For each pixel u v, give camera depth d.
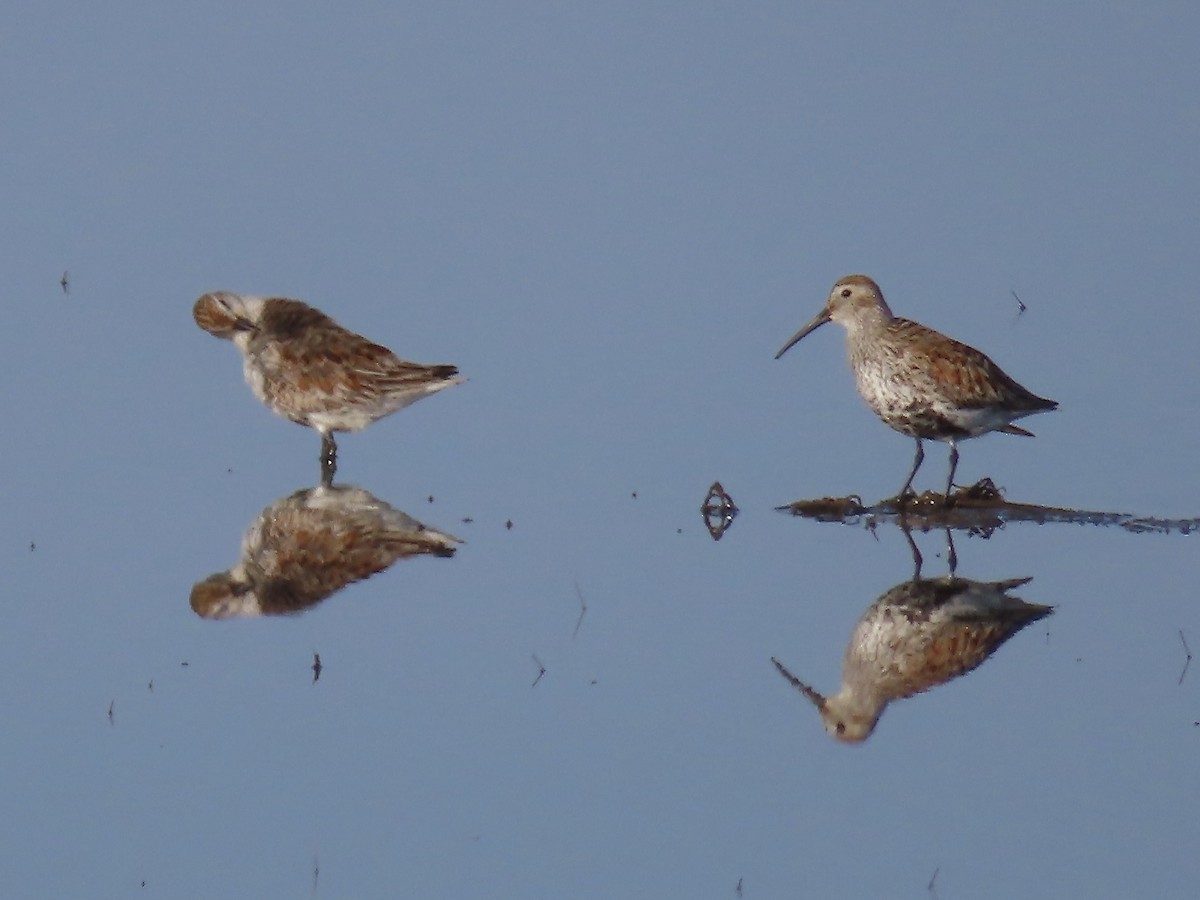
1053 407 18.52
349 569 16.92
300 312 19.77
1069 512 18.38
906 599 16.31
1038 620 15.76
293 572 16.83
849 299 18.92
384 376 19.31
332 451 19.81
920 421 18.47
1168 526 17.92
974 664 14.93
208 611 15.94
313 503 18.62
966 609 16.05
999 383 18.19
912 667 14.92
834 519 18.33
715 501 18.59
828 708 14.23
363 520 18.17
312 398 19.41
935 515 18.30
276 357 19.50
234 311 19.77
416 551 17.33
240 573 16.80
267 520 18.11
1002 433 20.66
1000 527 18.02
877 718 14.06
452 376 19.50
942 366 18.16
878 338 18.66
